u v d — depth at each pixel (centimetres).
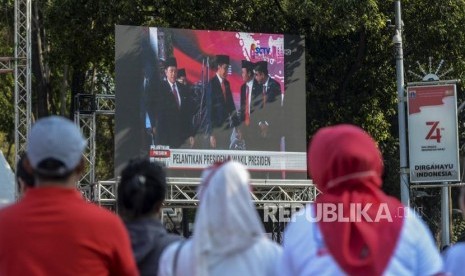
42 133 616
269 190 3403
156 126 3244
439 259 577
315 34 4059
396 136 4441
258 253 607
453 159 2936
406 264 561
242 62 3378
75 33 4044
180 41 3309
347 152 570
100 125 5809
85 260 596
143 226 777
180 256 632
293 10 3781
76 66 4259
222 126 3328
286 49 3444
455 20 4000
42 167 614
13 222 605
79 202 616
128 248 618
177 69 3291
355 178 573
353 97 4138
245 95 3372
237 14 3919
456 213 4278
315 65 4144
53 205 608
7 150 6194
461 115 4631
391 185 4362
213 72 3341
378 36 4044
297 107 3441
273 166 3378
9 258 600
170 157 3256
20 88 3509
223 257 605
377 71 4144
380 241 560
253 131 3369
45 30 4466
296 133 3428
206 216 606
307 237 571
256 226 607
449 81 2950
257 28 4000
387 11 3975
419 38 4072
